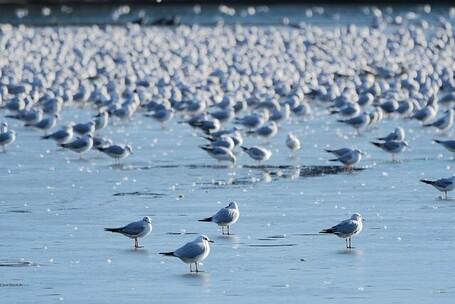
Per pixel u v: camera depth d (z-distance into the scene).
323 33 103.94
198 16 136.88
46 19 133.88
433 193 38.22
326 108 63.56
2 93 66.06
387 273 28.33
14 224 33.94
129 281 27.75
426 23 114.12
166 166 43.94
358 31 107.06
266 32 105.88
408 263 29.25
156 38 98.62
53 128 55.00
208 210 35.69
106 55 87.06
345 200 37.16
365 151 47.34
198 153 47.12
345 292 26.77
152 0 155.00
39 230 33.12
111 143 46.69
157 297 26.45
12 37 97.75
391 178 41.06
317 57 86.38
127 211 35.69
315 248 30.80
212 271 28.58
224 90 68.62
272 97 62.81
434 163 44.25
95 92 64.81
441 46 94.44
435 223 33.69
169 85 69.75
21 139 51.31
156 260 29.67
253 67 79.88
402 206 36.12
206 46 93.88
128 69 77.69
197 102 59.09
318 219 34.34
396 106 58.28
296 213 35.19
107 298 26.39
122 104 59.12
